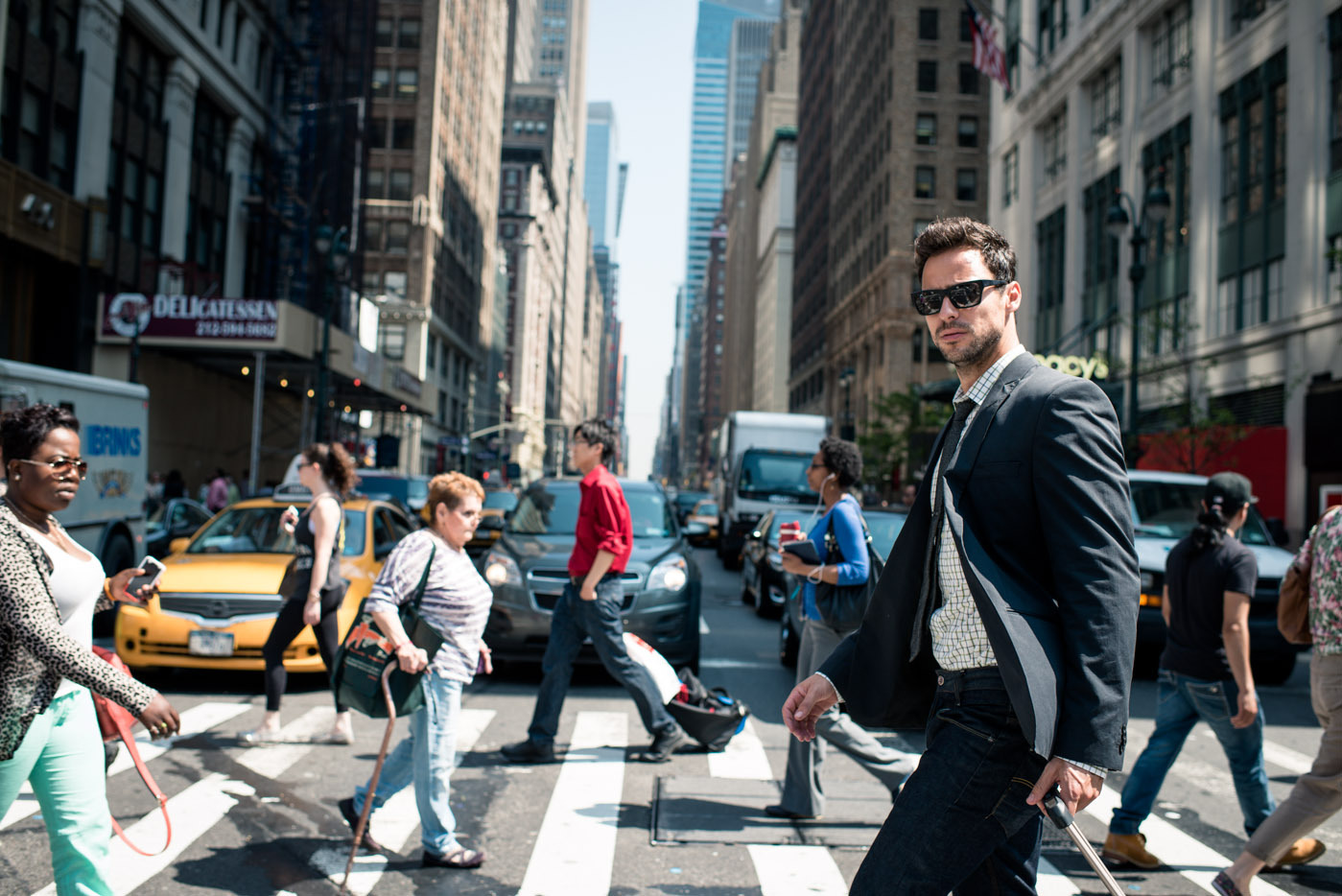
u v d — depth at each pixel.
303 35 42.28
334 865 4.49
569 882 4.36
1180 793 6.21
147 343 27.45
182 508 15.93
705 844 4.87
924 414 37.56
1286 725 8.43
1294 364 20.89
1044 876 4.63
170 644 8.16
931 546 2.49
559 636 6.43
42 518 3.21
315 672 9.25
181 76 31.64
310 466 6.66
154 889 4.15
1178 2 26.48
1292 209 21.06
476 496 4.61
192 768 6.02
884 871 2.30
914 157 54.72
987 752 2.27
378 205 56.47
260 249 38.28
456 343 66.62
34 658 2.96
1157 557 10.28
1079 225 31.47
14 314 25.06
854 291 64.12
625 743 6.97
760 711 8.30
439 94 58.56
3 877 4.14
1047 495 2.24
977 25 30.36
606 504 6.26
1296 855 4.74
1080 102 31.64
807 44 93.25
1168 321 23.42
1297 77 21.05
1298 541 20.17
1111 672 2.10
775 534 14.42
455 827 4.89
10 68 23.53
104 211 26.84
